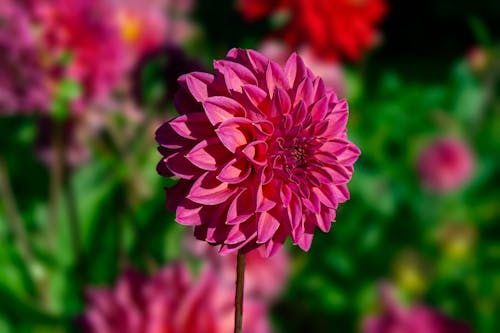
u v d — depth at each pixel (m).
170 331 0.71
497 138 1.29
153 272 0.83
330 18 1.08
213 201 0.56
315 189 0.58
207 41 2.13
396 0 2.78
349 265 0.99
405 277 0.97
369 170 1.12
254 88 0.56
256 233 0.57
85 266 0.89
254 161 0.56
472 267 1.01
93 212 0.94
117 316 0.71
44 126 0.88
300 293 0.96
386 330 0.82
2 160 0.97
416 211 1.07
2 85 0.78
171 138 0.56
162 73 0.88
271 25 1.12
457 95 1.35
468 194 1.13
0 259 0.87
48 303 0.88
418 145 1.20
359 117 1.27
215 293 0.72
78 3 0.79
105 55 0.80
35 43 0.78
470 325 0.92
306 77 0.57
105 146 0.93
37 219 0.97
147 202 0.94
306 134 0.58
